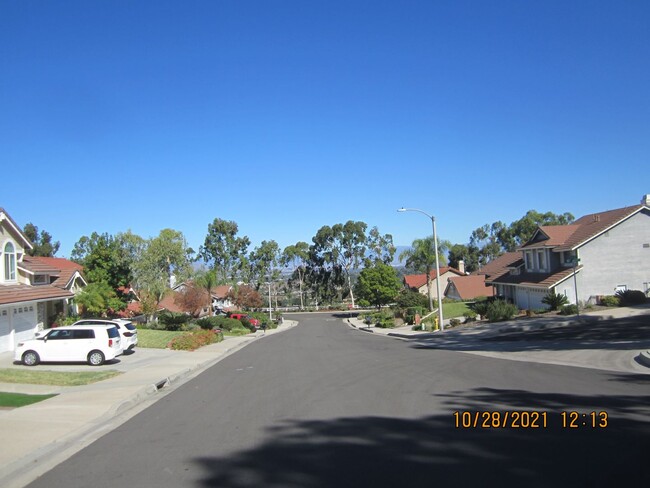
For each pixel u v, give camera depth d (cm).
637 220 3597
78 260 8350
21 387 1523
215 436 910
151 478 693
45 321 3262
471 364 1778
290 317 9631
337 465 709
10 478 726
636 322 2745
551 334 2677
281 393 1337
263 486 639
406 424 926
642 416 909
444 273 8469
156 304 5347
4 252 2831
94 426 1045
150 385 1532
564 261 3844
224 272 10269
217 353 2681
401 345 2889
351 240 10831
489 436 823
